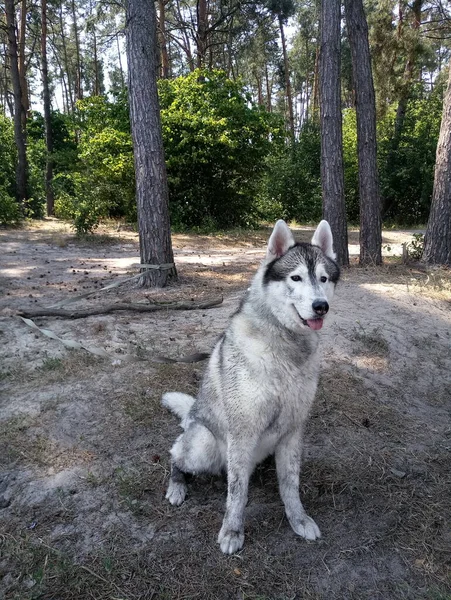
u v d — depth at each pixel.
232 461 1.12
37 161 9.50
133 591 0.99
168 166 6.37
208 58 10.60
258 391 1.08
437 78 8.52
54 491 1.28
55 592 0.98
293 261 1.13
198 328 2.44
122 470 1.34
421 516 1.24
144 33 3.02
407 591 1.01
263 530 1.17
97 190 6.40
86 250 4.95
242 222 7.28
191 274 3.68
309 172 9.09
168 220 3.32
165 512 1.21
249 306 1.16
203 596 0.98
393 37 6.76
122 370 1.95
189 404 1.53
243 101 6.68
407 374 2.10
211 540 1.13
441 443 1.63
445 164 3.78
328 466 1.42
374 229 3.99
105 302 2.92
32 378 1.90
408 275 3.57
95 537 1.13
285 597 0.99
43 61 7.95
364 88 3.86
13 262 4.20
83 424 1.58
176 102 6.38
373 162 3.93
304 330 1.11
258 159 6.87
